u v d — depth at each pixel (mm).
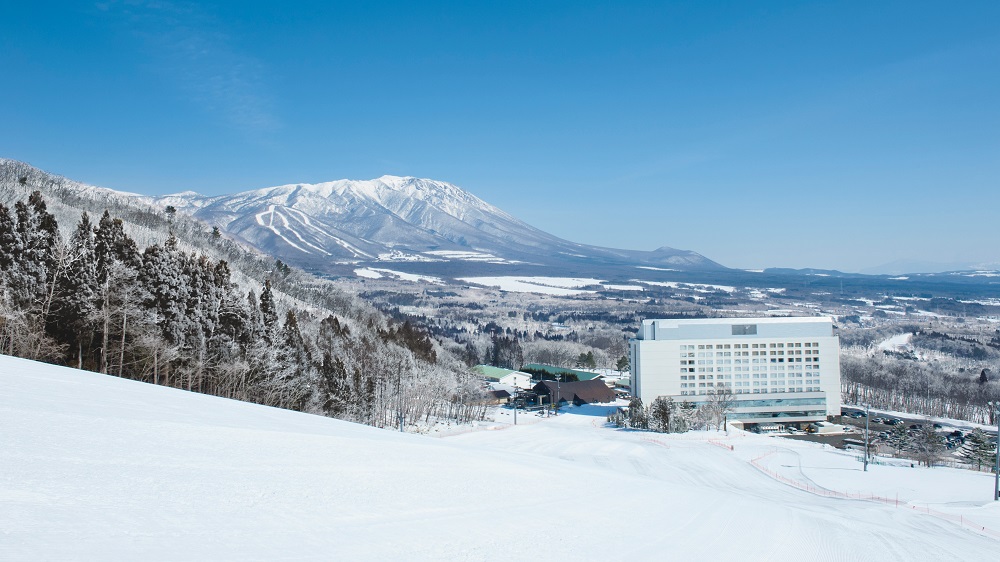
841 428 167000
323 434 37344
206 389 81250
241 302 90188
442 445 46125
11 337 63375
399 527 21719
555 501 31812
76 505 17344
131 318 73125
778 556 29734
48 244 73438
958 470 105750
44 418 26375
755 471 99938
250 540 17500
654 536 28391
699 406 162750
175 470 22688
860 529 44188
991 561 39938
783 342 176625
